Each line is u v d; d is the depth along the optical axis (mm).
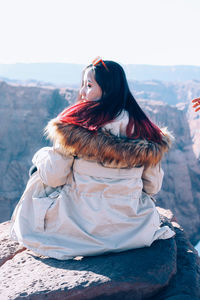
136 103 2199
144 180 2387
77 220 2207
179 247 2625
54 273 2023
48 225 2262
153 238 2342
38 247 2244
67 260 2174
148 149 2055
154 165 2180
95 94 2143
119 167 2090
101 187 2158
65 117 2016
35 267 2131
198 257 2512
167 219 3127
